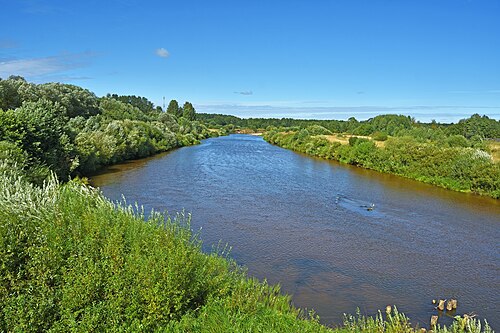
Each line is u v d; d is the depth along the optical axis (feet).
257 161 189.98
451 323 43.50
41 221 36.06
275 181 132.67
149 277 31.76
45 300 29.48
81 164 127.85
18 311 27.89
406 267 60.34
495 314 46.88
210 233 71.56
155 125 257.14
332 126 412.77
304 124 449.48
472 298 50.85
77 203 40.75
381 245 70.08
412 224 85.10
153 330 31.63
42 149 104.83
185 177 132.77
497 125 256.93
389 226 82.79
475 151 135.54
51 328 28.37
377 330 37.06
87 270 31.50
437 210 99.25
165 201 95.71
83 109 238.07
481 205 106.52
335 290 50.52
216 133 436.35
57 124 116.98
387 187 130.00
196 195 104.22
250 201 100.01
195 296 37.14
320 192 116.37
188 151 233.76
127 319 30.78
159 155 206.28
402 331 36.91
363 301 47.96
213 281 40.42
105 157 152.97
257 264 57.82
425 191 125.08
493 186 117.29
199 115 650.02
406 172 154.10
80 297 30.04
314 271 56.39
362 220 86.69
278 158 207.92
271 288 47.39
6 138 92.73
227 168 160.25
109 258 33.17
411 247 69.92
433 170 142.00
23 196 37.60
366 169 177.27
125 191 105.50
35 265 31.60
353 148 194.70
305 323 38.68
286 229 76.74
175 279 32.60
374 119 368.48
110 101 287.28
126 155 179.93
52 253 32.27
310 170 165.48
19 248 32.78
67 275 31.63
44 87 211.61
